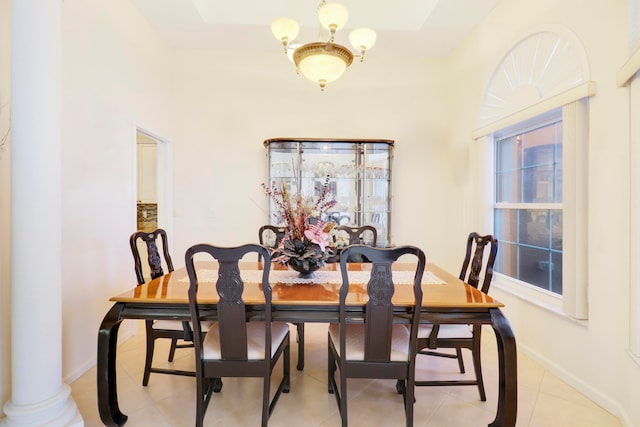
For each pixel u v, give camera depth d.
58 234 1.64
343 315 1.58
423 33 3.42
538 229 2.65
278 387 2.04
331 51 2.08
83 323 2.32
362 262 2.84
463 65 3.58
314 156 3.81
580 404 1.95
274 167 3.81
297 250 2.02
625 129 1.78
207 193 3.88
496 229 3.19
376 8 3.33
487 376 2.25
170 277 2.12
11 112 1.54
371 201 3.83
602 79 1.92
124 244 2.82
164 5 3.00
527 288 2.70
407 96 3.98
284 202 2.18
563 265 2.16
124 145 2.83
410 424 1.61
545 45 2.37
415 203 4.01
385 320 1.56
